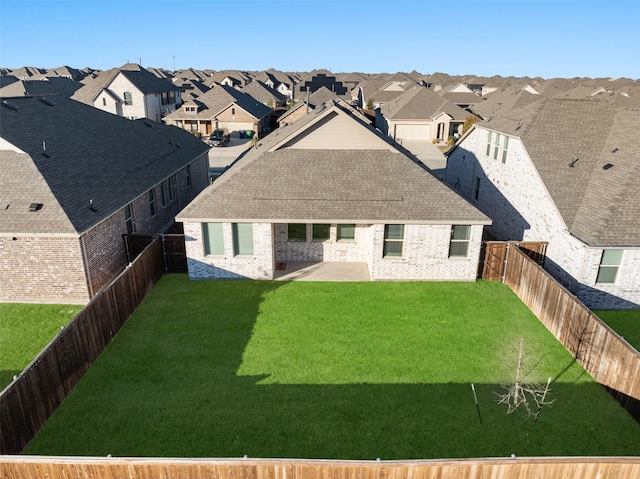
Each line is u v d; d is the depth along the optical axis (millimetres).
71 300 16375
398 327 14914
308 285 17938
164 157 25703
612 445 10141
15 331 14555
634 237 15688
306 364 12898
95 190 17797
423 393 11727
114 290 14102
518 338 14367
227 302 16516
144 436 10219
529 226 20250
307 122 19359
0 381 12148
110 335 13844
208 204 17672
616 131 20438
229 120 60625
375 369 12695
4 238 15453
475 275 18344
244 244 18047
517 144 21453
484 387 12000
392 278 18422
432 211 17531
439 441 10148
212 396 11547
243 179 18344
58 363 11016
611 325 15438
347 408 11148
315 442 10078
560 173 19297
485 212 26109
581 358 13016
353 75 138500
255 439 10156
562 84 94062
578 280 16328
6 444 9047
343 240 20156
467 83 124438
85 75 125875
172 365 12789
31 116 19141
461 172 30484
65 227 15125
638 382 10727
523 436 10344
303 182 18266
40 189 15945
